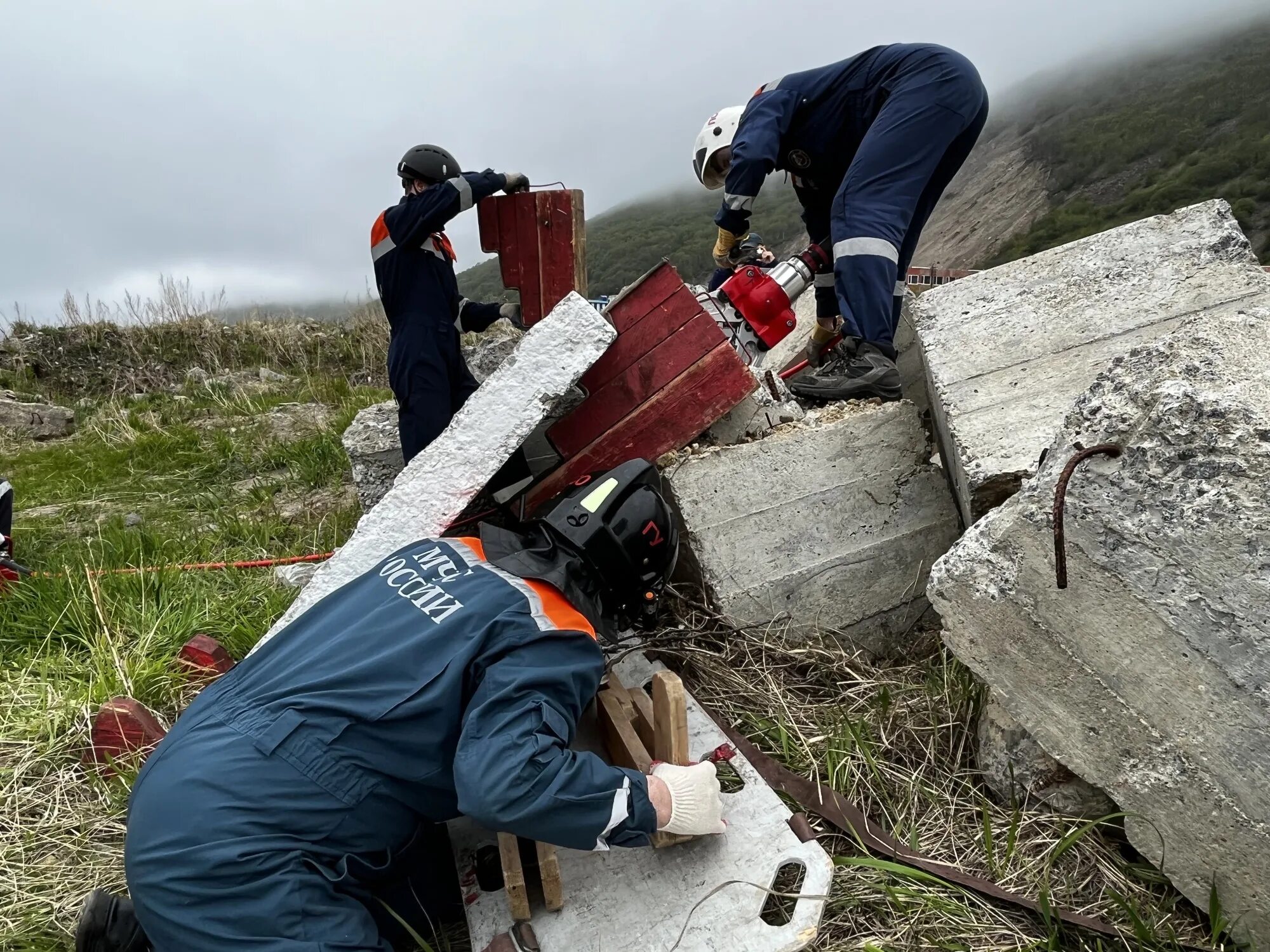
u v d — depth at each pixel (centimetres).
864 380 287
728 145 349
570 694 150
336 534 408
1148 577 149
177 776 142
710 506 248
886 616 269
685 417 255
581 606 164
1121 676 158
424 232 351
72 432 780
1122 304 245
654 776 162
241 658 283
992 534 178
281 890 137
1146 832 161
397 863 168
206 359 1009
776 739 217
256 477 545
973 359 250
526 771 136
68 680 263
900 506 266
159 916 136
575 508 168
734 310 283
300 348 1048
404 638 152
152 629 284
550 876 163
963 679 215
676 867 172
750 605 253
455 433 234
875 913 169
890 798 198
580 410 261
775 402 271
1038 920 164
